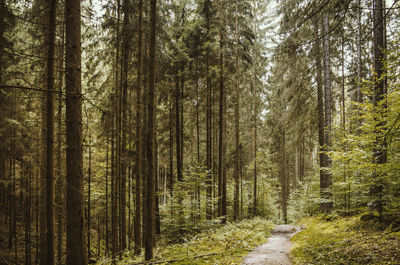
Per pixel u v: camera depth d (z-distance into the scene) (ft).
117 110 34.24
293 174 119.96
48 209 15.87
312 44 45.14
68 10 18.67
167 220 41.65
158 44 36.94
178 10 47.85
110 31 35.63
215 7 52.90
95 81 40.86
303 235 34.88
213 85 58.39
